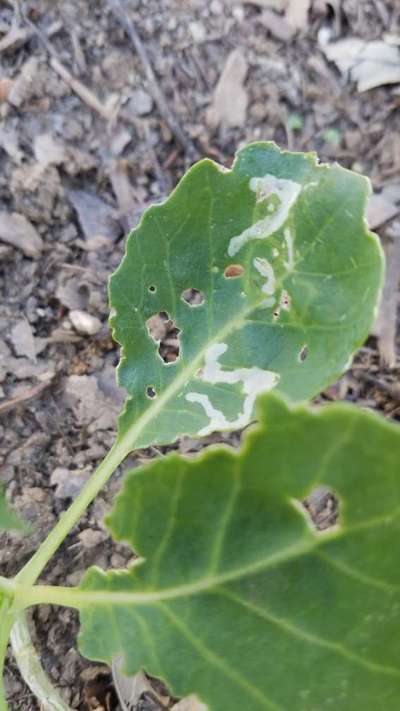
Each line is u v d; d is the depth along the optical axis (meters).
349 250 0.14
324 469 0.09
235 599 0.11
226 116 0.26
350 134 0.26
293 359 0.15
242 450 0.09
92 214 0.24
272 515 0.10
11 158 0.23
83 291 0.23
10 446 0.21
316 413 0.09
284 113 0.26
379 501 0.09
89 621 0.13
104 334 0.22
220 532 0.10
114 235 0.24
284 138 0.26
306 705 0.11
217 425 0.15
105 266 0.23
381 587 0.10
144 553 0.11
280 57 0.26
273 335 0.15
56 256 0.23
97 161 0.24
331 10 0.27
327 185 0.14
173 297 0.16
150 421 0.16
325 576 0.10
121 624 0.12
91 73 0.25
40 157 0.24
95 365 0.22
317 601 0.10
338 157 0.26
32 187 0.23
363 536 0.09
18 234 0.23
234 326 0.15
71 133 0.24
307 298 0.15
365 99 0.26
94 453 0.21
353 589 0.10
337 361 0.14
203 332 0.16
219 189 0.15
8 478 0.20
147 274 0.16
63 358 0.22
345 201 0.14
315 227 0.15
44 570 0.19
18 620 0.17
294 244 0.15
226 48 0.26
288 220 0.15
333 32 0.27
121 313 0.16
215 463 0.10
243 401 0.15
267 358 0.15
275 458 0.09
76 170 0.24
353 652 0.10
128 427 0.16
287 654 0.11
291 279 0.15
